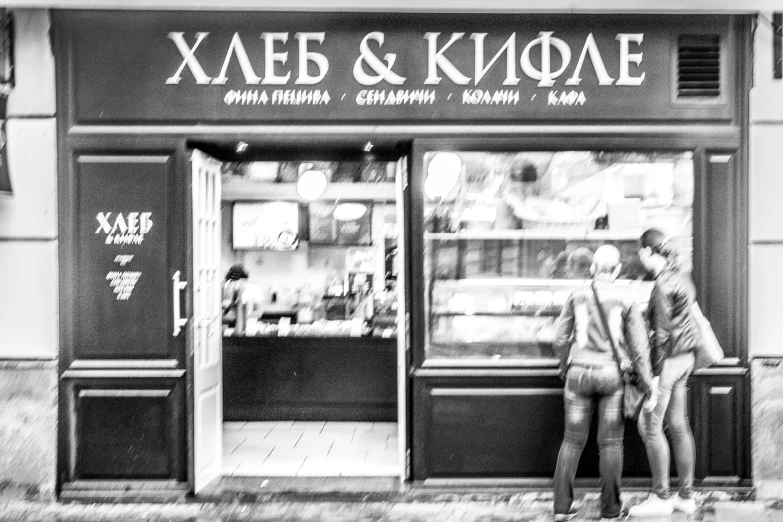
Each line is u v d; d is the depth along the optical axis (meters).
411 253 5.08
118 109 5.00
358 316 7.32
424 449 5.02
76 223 5.00
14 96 4.98
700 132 5.00
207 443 5.26
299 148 5.15
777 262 4.98
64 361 5.00
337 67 5.02
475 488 5.01
